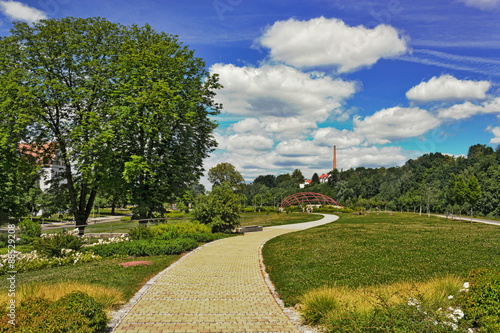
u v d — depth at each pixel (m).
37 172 26.81
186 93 27.67
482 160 82.69
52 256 16.38
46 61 23.84
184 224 25.69
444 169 96.56
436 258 13.53
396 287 8.62
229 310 8.03
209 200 28.98
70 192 26.67
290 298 8.88
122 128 24.92
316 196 101.44
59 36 24.02
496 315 6.01
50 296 7.71
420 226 30.97
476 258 13.33
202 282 11.11
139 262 14.23
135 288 10.04
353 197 120.19
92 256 16.27
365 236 22.08
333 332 6.20
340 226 32.66
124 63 24.39
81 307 6.08
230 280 11.51
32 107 22.75
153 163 24.92
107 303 7.90
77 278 11.04
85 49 24.81
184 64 27.86
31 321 5.41
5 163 23.52
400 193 103.00
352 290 8.89
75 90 23.88
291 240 22.77
